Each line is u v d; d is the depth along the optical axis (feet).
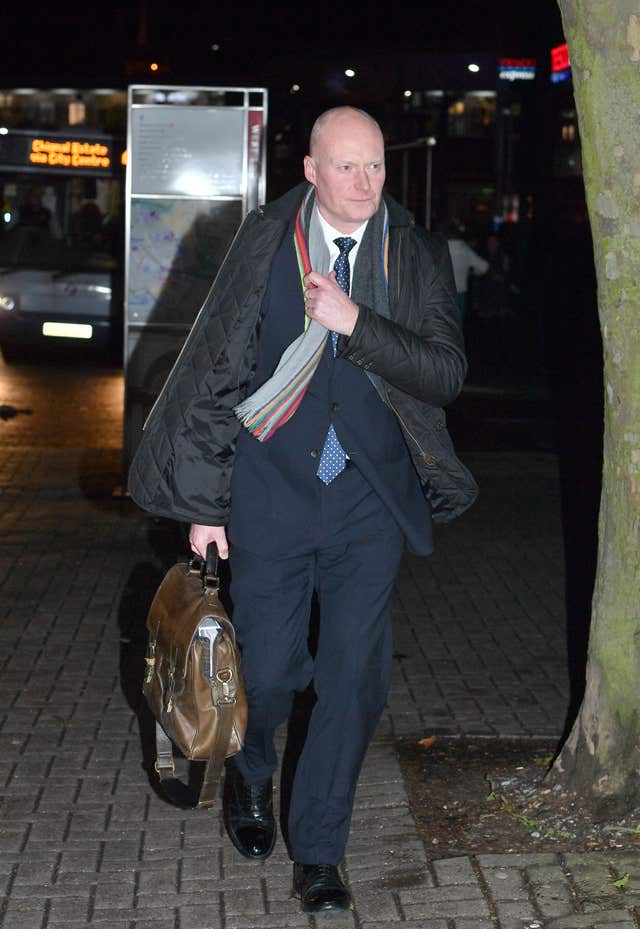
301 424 13.32
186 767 17.42
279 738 18.49
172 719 13.06
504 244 93.25
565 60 87.51
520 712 19.75
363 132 12.77
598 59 13.85
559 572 28.40
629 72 13.75
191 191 31.65
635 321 14.34
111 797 16.46
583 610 25.59
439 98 87.56
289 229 13.29
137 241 31.99
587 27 13.84
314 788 13.76
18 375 61.41
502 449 44.42
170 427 13.30
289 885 14.21
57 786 16.74
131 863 14.70
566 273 90.99
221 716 12.85
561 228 91.30
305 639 14.17
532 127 92.22
